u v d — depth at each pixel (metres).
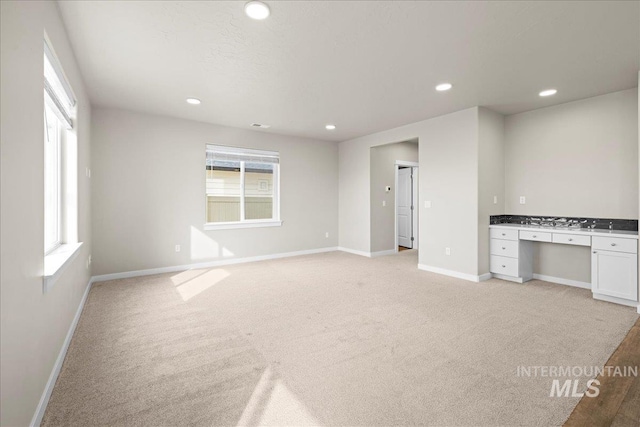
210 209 5.32
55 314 1.93
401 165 6.70
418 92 3.68
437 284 4.08
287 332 2.63
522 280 4.14
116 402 1.71
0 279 1.11
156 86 3.50
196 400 1.74
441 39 2.50
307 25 2.30
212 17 2.20
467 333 2.58
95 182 4.22
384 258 5.96
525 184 4.43
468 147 4.30
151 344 2.41
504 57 2.80
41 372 1.60
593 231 3.53
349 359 2.18
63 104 2.56
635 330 2.62
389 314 3.02
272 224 5.89
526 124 4.41
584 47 2.61
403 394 1.79
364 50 2.68
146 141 4.60
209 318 2.94
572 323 2.77
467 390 1.82
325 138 6.40
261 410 1.66
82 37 2.45
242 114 4.62
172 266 4.84
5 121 1.17
